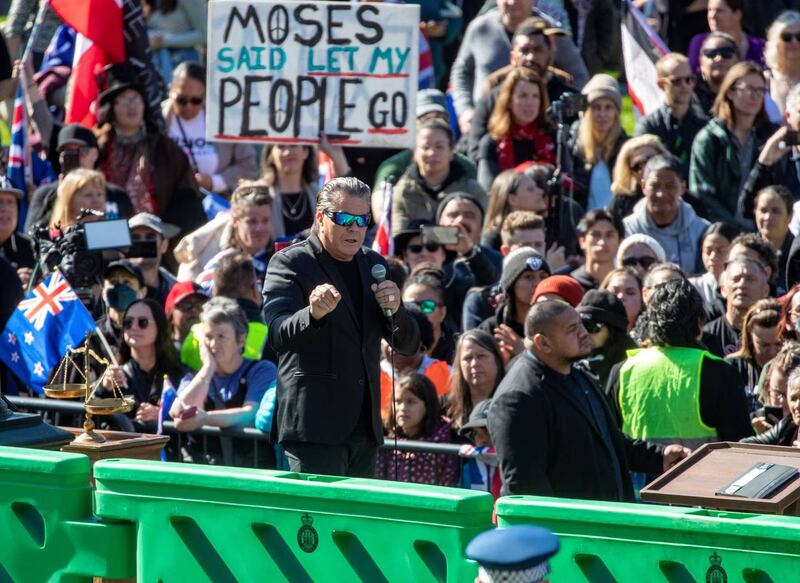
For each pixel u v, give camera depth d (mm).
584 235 35969
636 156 39625
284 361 22266
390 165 43375
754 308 30062
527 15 48281
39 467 19609
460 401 28578
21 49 51406
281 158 39719
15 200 37219
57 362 30031
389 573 17797
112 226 31453
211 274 35562
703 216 40250
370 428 22453
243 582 18719
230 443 28703
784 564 16281
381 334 22641
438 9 54250
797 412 24469
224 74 35562
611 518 17219
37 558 19844
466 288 35688
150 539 19281
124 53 43312
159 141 42062
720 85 45031
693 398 25156
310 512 18266
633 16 46812
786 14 46375
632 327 32312
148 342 30562
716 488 19281
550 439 22953
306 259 22312
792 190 39906
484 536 12734
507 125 42375
